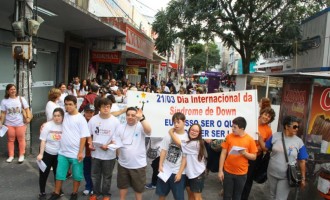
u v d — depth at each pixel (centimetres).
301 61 2048
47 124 540
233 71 7375
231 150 472
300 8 2117
